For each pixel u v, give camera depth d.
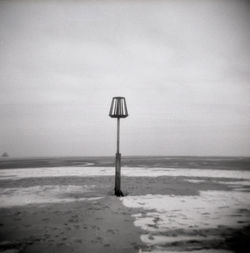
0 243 4.04
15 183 12.04
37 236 4.34
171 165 28.42
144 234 4.39
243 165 28.16
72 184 11.47
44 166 27.86
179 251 3.65
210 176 14.87
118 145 8.30
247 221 5.24
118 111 7.90
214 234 4.39
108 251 3.68
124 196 8.20
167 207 6.57
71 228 4.77
